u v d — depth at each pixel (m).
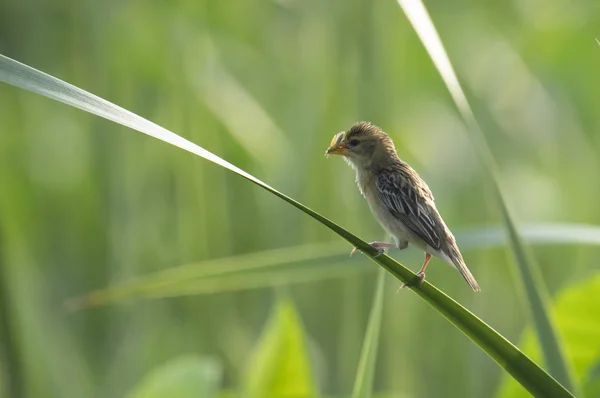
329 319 12.09
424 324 12.36
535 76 15.07
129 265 12.45
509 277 13.35
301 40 13.19
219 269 7.68
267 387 9.29
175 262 12.47
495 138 14.56
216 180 12.62
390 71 12.45
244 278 7.66
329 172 12.36
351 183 12.41
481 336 5.28
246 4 13.65
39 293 12.05
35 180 12.64
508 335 13.27
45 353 11.46
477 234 8.40
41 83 4.84
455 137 14.07
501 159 14.57
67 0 12.55
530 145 14.95
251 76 13.56
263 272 7.61
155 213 12.64
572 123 14.90
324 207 12.35
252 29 13.67
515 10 15.40
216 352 12.42
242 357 12.46
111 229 12.45
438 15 15.11
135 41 12.72
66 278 12.35
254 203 12.66
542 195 14.77
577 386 6.03
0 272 11.11
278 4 13.56
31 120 13.09
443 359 12.34
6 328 11.12
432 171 14.07
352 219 12.35
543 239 7.77
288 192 12.58
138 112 12.72
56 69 12.62
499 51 15.25
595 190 14.45
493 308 13.29
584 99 14.95
